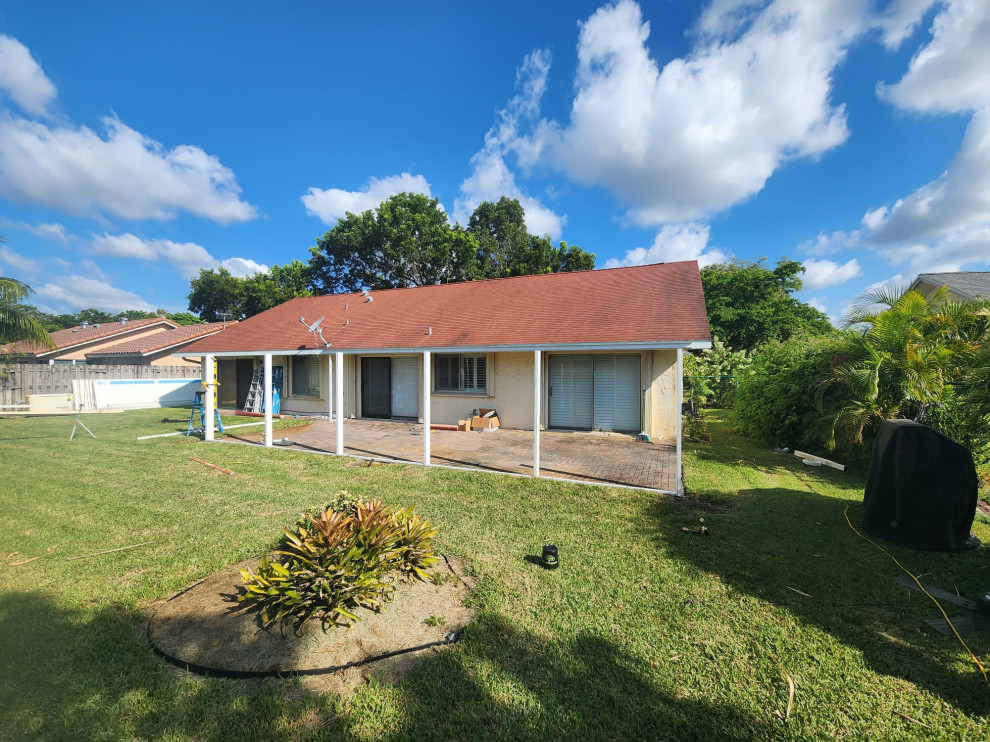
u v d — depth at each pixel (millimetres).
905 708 2650
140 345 25938
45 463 8578
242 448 10109
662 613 3576
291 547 3906
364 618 3406
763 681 2855
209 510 5879
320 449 10008
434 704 2629
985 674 2932
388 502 6273
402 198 30453
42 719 2498
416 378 14539
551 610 3598
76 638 3178
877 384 7562
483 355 13484
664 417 11539
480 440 11195
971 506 4867
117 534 5059
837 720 2557
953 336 7809
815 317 25766
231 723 2490
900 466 5066
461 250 28500
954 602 3791
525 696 2691
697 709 2621
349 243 28750
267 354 10727
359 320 13945
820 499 6598
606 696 2705
